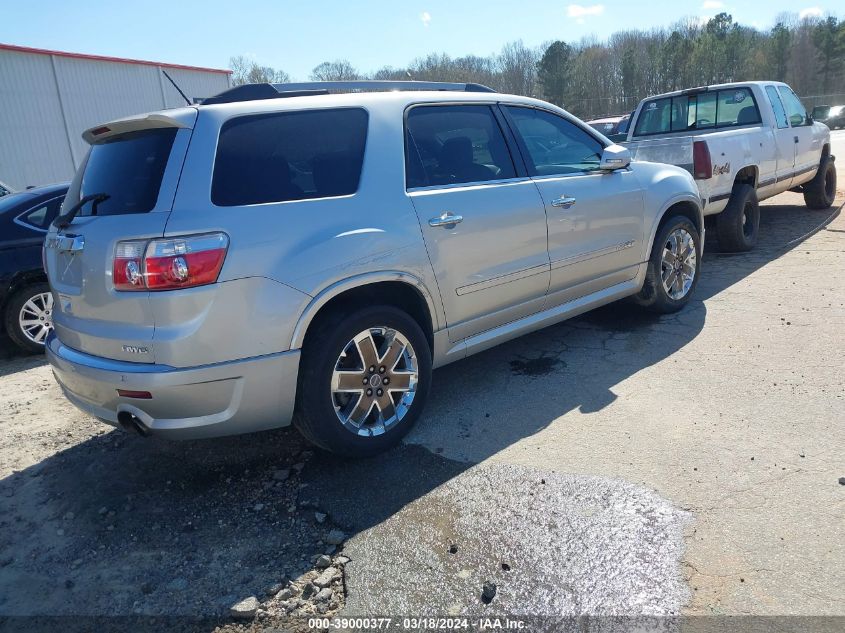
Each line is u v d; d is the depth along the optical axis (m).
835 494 2.80
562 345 4.89
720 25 73.19
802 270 6.34
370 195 3.32
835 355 4.26
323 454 3.56
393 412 3.50
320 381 3.13
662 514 2.76
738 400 3.74
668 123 8.68
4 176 17.20
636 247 4.88
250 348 2.89
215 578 2.61
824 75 73.12
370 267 3.21
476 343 3.94
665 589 2.34
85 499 3.27
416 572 2.54
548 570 2.49
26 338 5.92
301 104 3.28
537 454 3.34
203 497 3.22
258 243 2.89
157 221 2.77
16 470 3.62
